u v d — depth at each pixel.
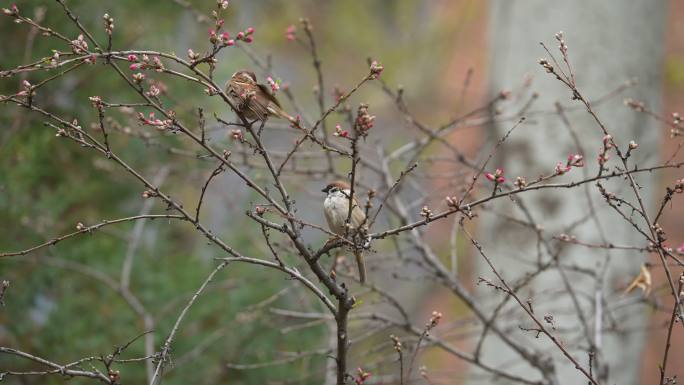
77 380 12.36
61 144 13.78
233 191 14.66
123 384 12.40
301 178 13.28
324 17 24.33
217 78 14.60
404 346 9.61
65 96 13.91
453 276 10.67
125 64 13.73
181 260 13.83
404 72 24.97
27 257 12.85
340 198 8.62
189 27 15.70
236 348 12.90
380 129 23.80
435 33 25.44
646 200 12.72
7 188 12.77
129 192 14.26
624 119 12.52
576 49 12.63
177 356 12.73
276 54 23.70
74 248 13.39
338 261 9.95
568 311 11.44
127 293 11.71
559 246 10.42
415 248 10.76
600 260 12.29
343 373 7.33
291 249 10.73
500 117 13.09
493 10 13.80
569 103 12.63
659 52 12.89
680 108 21.56
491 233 13.02
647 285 8.51
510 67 13.18
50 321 12.89
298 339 12.91
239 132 6.79
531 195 12.65
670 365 21.80
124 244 13.94
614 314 12.29
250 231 13.83
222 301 13.23
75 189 13.52
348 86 23.88
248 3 22.91
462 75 25.69
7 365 12.82
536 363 10.25
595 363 9.16
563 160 12.59
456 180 11.51
